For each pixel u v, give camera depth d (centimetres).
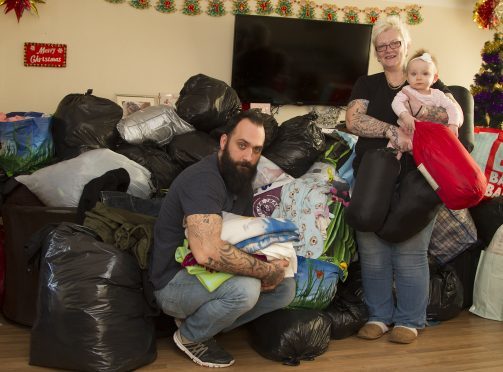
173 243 211
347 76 526
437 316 280
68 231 212
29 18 442
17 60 445
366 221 229
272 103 511
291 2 507
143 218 230
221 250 194
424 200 227
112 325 204
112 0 461
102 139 312
